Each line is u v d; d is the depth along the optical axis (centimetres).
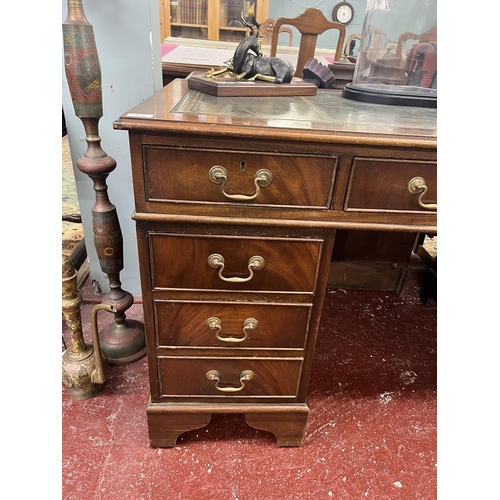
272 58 99
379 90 100
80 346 104
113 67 110
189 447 95
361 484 90
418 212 70
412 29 106
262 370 86
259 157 64
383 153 65
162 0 253
